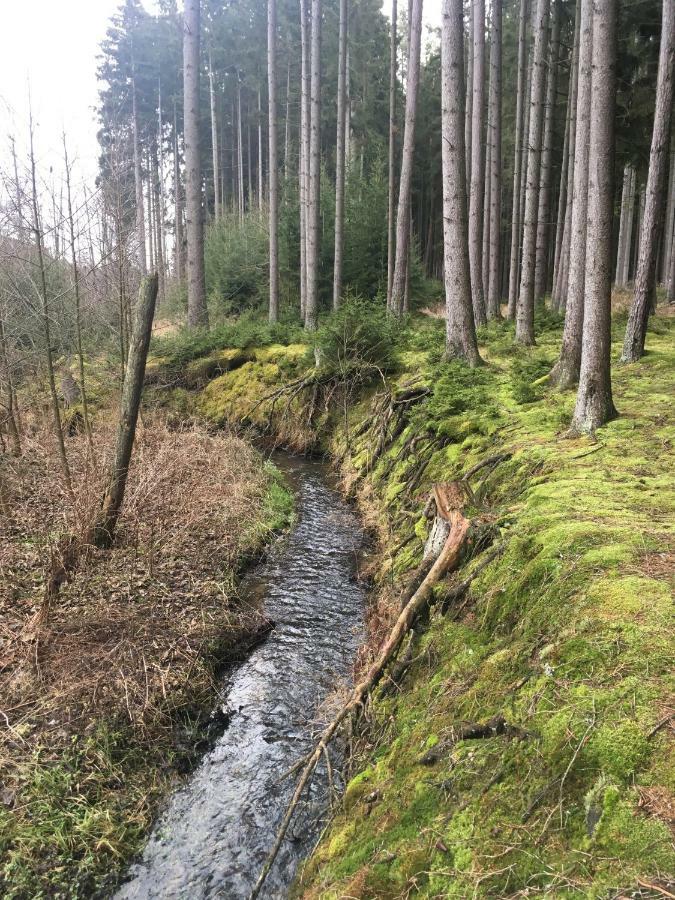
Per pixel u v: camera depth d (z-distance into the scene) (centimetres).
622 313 1850
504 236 3578
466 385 1012
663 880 190
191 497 947
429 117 3391
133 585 694
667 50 1021
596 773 239
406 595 516
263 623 682
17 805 403
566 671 296
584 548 395
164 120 4406
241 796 443
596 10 616
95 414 1505
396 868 273
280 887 361
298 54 3594
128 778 450
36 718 476
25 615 601
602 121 633
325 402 1519
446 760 312
